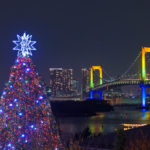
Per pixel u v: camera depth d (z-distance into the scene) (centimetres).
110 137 1895
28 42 1950
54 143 1902
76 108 11700
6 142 1839
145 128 1917
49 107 1969
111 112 12962
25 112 1869
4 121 1867
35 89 1916
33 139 1848
